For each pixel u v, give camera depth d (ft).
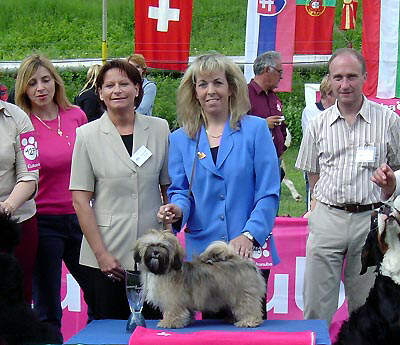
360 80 15.78
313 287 16.22
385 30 34.37
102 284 14.43
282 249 18.89
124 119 14.39
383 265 12.27
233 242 12.66
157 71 47.47
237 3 56.95
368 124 15.85
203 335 11.39
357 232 15.81
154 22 32.17
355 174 15.76
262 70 24.34
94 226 14.20
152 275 12.29
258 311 12.48
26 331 11.96
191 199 13.30
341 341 12.61
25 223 15.23
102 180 14.25
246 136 13.16
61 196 17.17
